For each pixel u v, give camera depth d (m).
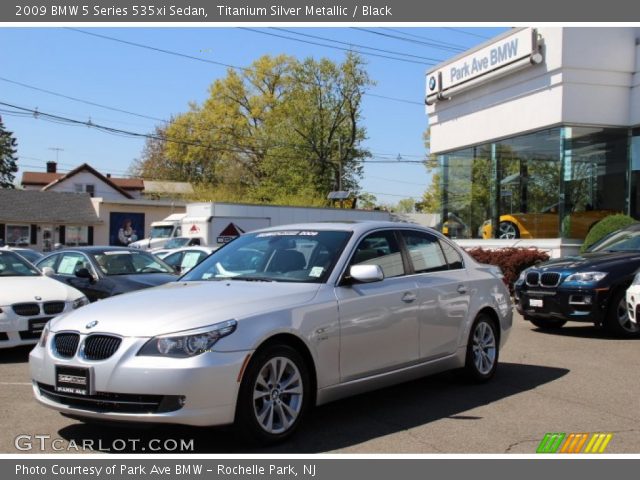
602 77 17.00
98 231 51.00
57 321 5.50
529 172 18.30
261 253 6.46
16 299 8.77
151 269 11.87
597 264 10.43
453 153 21.69
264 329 5.06
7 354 9.36
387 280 6.35
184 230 30.30
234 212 29.95
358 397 6.86
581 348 9.68
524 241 18.16
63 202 51.06
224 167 66.31
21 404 6.48
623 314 10.32
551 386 7.31
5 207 48.31
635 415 6.14
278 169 58.06
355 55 56.81
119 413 4.79
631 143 17.44
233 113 65.25
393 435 5.52
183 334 4.80
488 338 7.58
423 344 6.57
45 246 49.56
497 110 19.31
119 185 73.50
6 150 78.06
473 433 5.58
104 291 10.80
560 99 16.81
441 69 21.44
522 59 17.66
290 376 5.31
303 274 5.97
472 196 20.73
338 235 6.34
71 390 5.00
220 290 5.64
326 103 57.69
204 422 4.73
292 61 64.56
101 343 4.97
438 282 6.86
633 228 11.87
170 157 71.31
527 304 11.03
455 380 7.49
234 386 4.84
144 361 4.75
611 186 17.52
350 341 5.74
